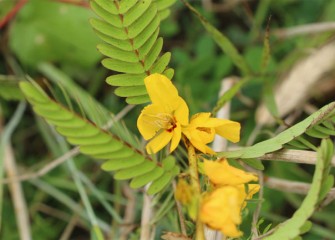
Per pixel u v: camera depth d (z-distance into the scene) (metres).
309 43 0.52
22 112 0.51
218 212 0.28
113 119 0.36
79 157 0.52
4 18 0.52
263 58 0.46
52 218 0.53
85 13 0.54
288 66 0.52
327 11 0.55
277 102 0.52
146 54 0.32
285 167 0.50
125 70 0.32
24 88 0.30
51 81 0.55
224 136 0.32
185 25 0.59
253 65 0.54
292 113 0.52
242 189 0.30
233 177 0.29
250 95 0.54
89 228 0.51
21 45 0.55
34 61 0.55
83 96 0.50
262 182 0.40
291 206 0.51
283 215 0.51
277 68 0.52
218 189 0.28
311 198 0.30
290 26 0.57
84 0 0.53
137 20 0.32
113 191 0.52
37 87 0.30
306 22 0.56
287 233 0.30
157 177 0.32
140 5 0.32
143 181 0.32
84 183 0.52
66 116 0.31
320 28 0.51
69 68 0.56
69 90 0.50
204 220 0.28
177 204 0.34
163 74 0.33
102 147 0.31
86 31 0.54
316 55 0.51
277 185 0.43
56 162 0.48
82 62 0.55
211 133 0.31
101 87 0.56
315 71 0.51
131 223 0.48
